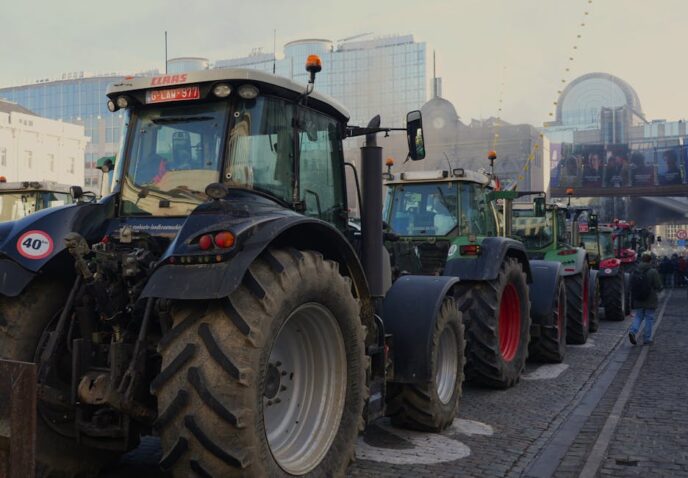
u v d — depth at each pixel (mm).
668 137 76688
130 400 3432
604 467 4770
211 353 3176
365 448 5125
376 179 4910
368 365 4277
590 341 12078
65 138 49094
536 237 12961
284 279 3422
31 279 3863
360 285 4359
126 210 4219
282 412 3811
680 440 5449
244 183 3996
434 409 5398
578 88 96438
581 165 56594
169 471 3260
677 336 12828
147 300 3568
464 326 6422
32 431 2180
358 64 69312
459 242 7336
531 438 5484
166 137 4184
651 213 76500
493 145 58781
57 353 3729
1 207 12656
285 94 4258
